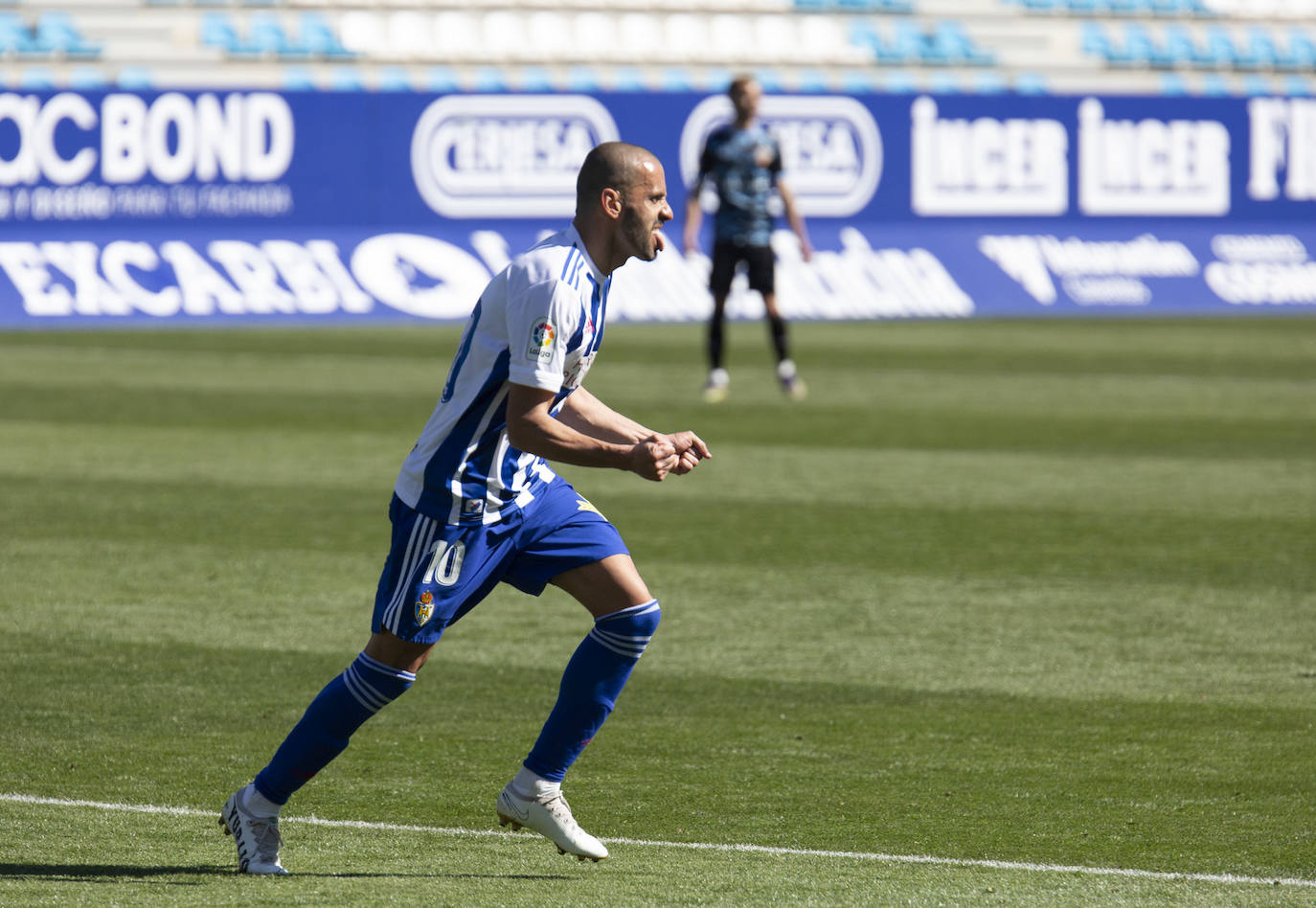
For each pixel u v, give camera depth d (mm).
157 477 34594
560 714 13703
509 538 13766
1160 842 14820
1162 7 95312
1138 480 35625
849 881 13508
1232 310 79938
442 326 69562
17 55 79188
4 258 66312
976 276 77938
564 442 12922
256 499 32375
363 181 72438
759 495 33531
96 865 13695
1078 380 53062
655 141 76438
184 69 81562
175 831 14766
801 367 56125
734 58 88438
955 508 32281
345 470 35656
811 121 77625
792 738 18219
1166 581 26188
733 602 24625
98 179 68375
